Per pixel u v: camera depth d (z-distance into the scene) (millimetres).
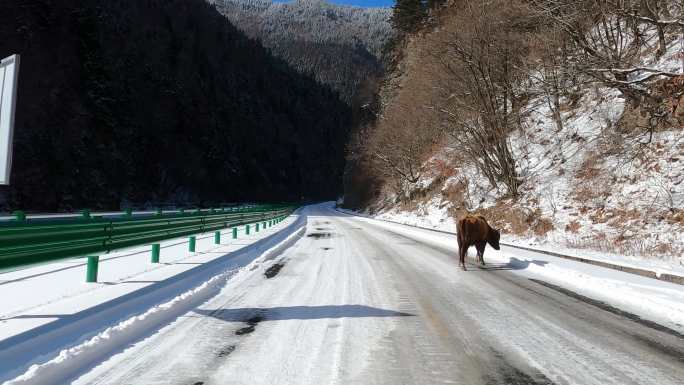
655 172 15891
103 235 7879
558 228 17641
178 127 58125
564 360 4191
